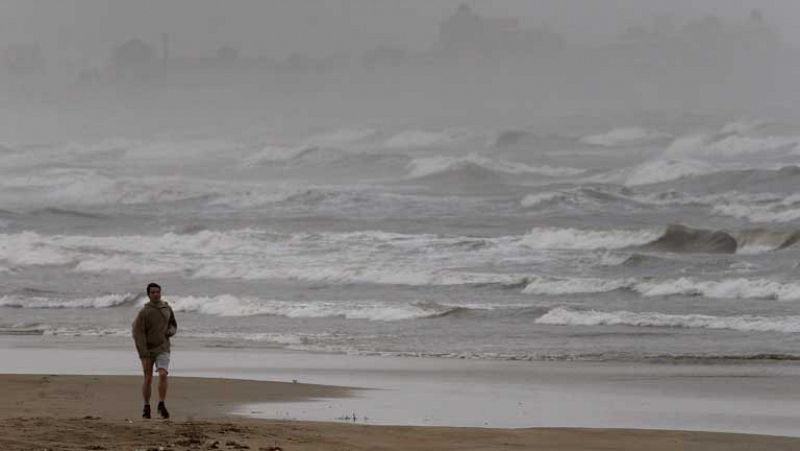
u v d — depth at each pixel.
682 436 51.56
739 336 90.88
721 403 63.72
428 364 79.25
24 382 66.44
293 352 85.75
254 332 96.81
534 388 69.00
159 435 43.56
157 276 135.62
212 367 78.06
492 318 102.38
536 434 51.25
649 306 108.50
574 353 84.19
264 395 64.25
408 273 127.88
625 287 117.56
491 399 64.62
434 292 120.25
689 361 80.06
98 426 45.25
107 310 112.75
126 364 78.88
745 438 51.28
